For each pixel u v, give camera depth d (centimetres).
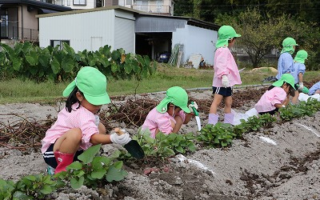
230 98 750
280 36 3588
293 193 441
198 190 410
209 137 560
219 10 4844
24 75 1378
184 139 514
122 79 1628
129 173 408
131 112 742
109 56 1600
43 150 410
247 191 461
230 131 610
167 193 392
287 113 796
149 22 2898
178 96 567
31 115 768
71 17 2750
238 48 3566
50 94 1177
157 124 564
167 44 3481
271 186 491
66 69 1395
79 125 387
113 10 2639
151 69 1789
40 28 2847
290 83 880
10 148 529
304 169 559
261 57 3531
